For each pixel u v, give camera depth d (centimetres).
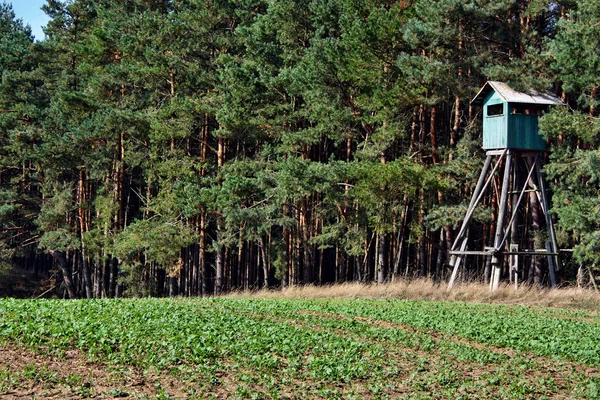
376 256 4103
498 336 1977
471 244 4584
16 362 1409
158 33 4519
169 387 1284
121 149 4766
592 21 2858
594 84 2861
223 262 5300
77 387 1246
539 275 3484
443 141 4275
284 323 2097
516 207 2984
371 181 3269
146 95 4950
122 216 5212
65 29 5738
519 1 3691
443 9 3222
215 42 4541
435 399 1317
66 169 4944
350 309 2525
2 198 4981
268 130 4153
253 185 3862
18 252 5647
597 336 2025
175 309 2342
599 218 2816
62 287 5859
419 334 2011
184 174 4278
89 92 4825
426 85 3366
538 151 3028
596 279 3556
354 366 1516
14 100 5403
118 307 2328
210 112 4206
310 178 3575
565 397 1384
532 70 3158
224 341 1706
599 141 3253
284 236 4281
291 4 4019
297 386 1348
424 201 3553
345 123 3750
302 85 3703
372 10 3544
